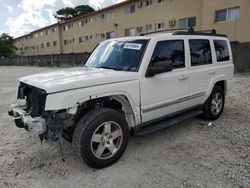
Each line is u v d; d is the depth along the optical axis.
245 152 3.69
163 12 22.77
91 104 3.35
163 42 3.94
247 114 5.71
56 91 2.83
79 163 3.45
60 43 44.31
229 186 2.83
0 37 61.56
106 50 4.40
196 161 3.44
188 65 4.36
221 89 5.34
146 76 3.63
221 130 4.66
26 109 3.45
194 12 20.03
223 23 17.69
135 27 26.44
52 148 3.95
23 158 3.63
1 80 15.77
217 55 5.16
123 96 3.43
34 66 37.50
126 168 3.29
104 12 31.19
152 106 3.76
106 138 3.27
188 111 4.71
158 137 4.36
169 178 3.02
